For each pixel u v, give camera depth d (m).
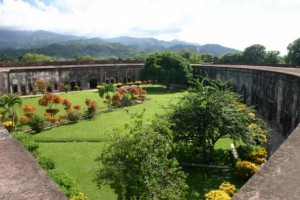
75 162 14.02
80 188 11.45
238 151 14.23
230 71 31.84
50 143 16.94
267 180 3.28
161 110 25.56
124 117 23.00
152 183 8.27
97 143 16.80
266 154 13.86
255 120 14.64
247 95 27.20
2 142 3.64
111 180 8.40
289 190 3.09
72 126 20.34
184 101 14.20
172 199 8.60
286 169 3.53
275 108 19.95
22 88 32.56
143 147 8.36
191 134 13.63
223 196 8.98
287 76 17.33
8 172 2.94
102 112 24.66
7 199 2.53
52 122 20.77
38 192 2.65
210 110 13.31
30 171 2.98
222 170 13.06
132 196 8.38
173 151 13.46
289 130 16.75
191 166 13.34
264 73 22.64
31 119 19.11
